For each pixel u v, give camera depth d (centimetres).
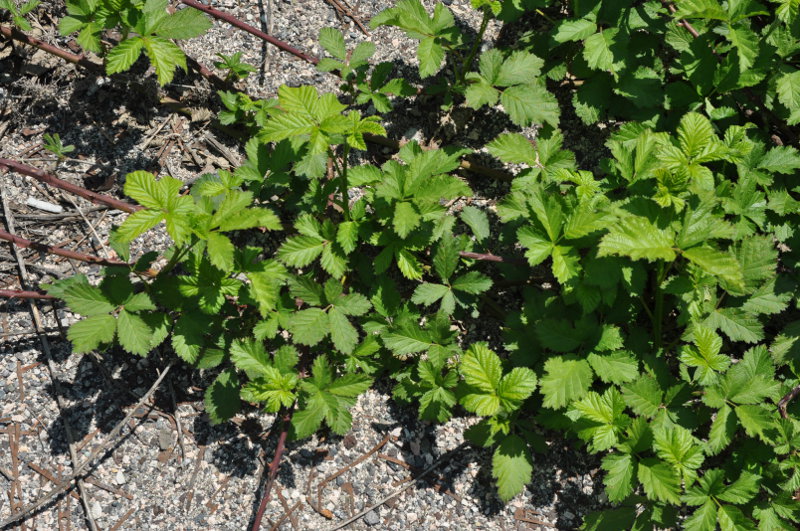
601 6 120
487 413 111
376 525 117
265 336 114
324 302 115
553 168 118
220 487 117
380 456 118
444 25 120
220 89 125
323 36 122
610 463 110
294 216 122
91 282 121
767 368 113
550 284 121
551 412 115
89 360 120
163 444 118
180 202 109
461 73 124
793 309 121
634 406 112
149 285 115
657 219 111
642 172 114
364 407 120
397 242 115
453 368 117
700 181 111
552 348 113
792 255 117
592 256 111
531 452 119
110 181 124
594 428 111
